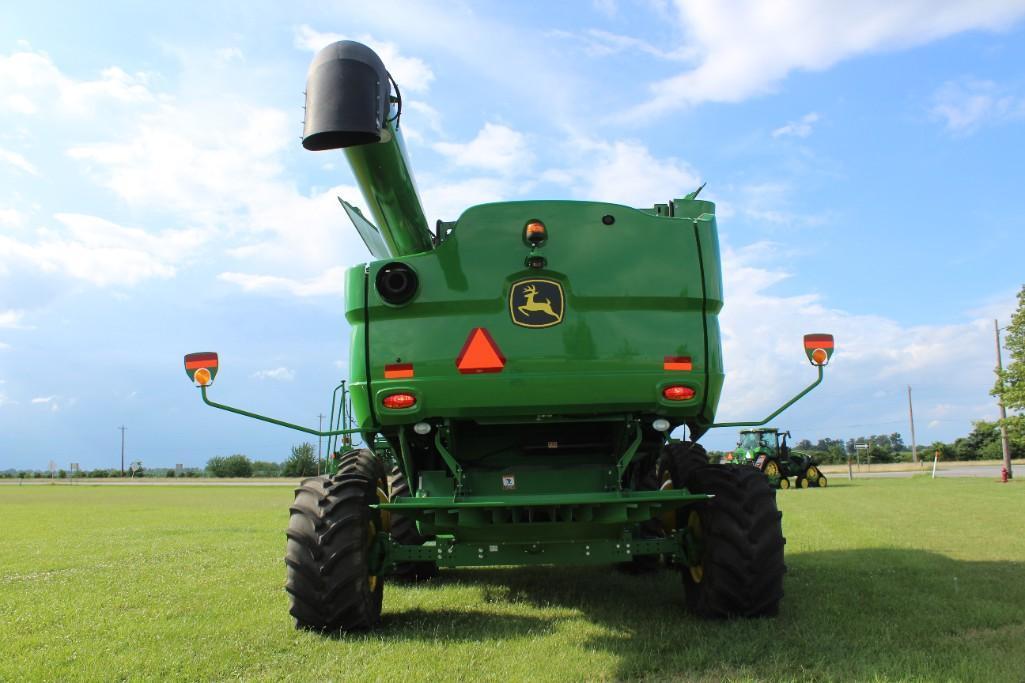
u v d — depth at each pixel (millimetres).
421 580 6949
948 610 4984
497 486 4703
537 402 4473
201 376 4820
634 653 4031
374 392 4539
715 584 4613
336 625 4617
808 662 3775
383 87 4156
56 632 4895
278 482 56250
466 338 4480
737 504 4617
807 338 4984
